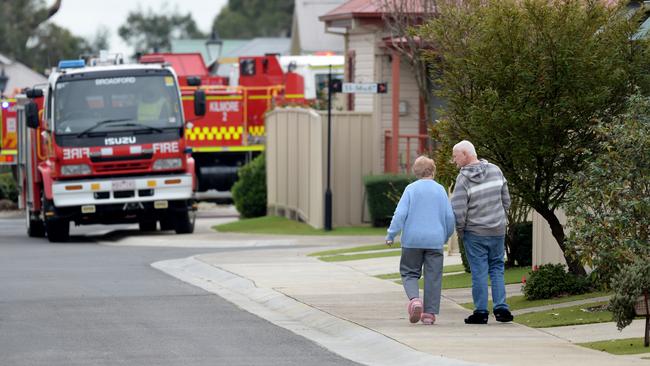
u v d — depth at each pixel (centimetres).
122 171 6712
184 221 7119
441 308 3684
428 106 6800
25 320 3569
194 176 7062
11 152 9412
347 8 7831
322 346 3114
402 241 3403
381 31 7625
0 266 5347
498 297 3400
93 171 6662
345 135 7169
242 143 9712
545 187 3816
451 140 3944
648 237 3275
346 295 3959
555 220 3862
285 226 7438
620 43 3775
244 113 9706
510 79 3725
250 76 9944
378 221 7075
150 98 6775
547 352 2877
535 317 3438
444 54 3916
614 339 3039
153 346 3097
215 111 9662
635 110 3353
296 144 7706
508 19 3703
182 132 6794
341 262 4994
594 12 3756
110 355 2958
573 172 3753
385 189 6931
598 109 3725
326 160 7125
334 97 8356
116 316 3653
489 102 3688
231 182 9781
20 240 7319
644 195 3291
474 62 3759
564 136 3734
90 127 6669
